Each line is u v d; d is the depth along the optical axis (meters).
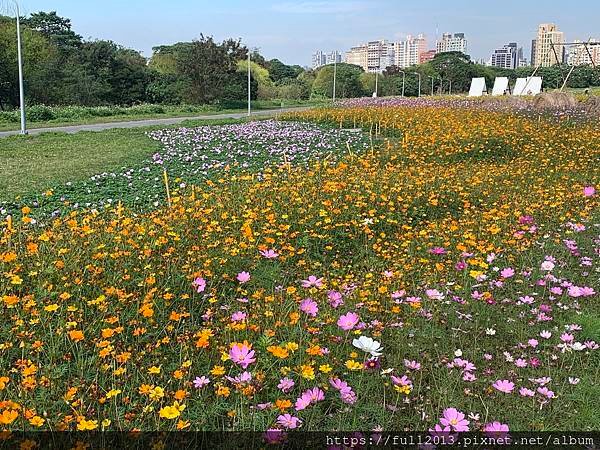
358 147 12.52
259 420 2.43
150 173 9.73
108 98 45.28
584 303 4.07
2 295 3.53
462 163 10.48
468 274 4.31
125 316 3.40
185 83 44.47
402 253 5.24
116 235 4.82
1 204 7.28
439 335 3.39
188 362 2.70
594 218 6.05
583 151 10.62
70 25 56.78
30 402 2.50
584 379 2.97
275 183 7.32
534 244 5.21
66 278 3.77
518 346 3.30
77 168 10.77
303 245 5.27
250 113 34.47
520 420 2.68
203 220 5.32
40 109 28.05
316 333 3.17
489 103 19.80
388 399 2.81
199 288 3.57
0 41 35.38
